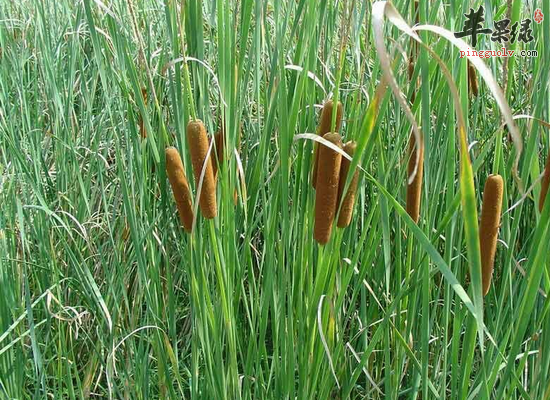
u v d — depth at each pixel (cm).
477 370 103
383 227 74
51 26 164
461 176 53
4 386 96
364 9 79
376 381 107
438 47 68
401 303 93
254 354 92
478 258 57
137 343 116
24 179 120
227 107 67
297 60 74
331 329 76
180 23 66
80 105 154
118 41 81
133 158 92
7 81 144
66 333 119
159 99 91
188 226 71
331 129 66
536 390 73
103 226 127
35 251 124
